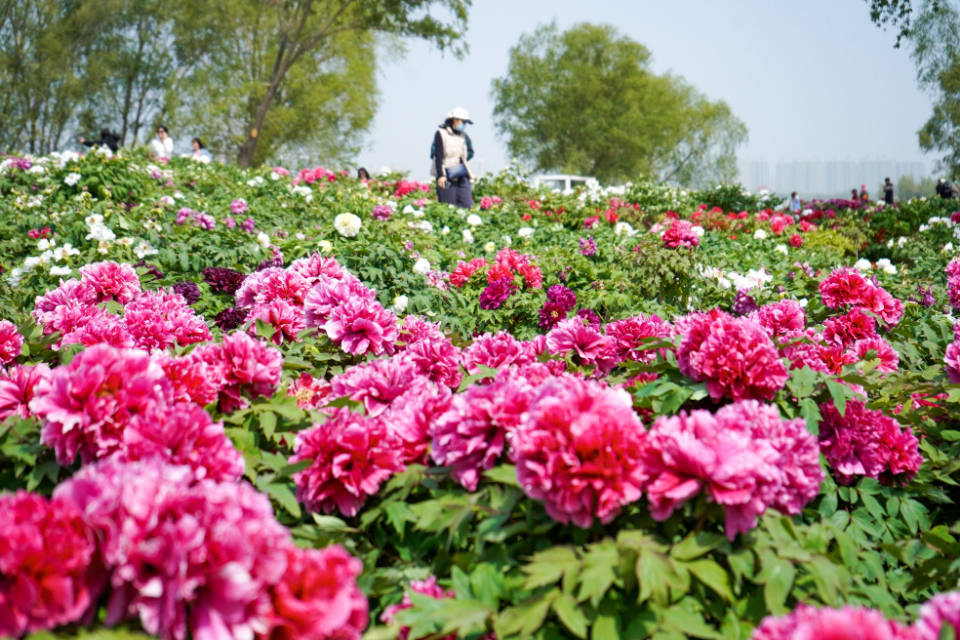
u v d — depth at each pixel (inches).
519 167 722.2
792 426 95.9
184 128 1758.1
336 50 1818.4
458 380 135.0
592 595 76.5
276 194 595.8
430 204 561.9
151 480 66.4
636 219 665.6
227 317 198.1
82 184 445.1
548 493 81.4
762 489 82.0
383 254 306.5
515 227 538.9
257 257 319.9
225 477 87.9
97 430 86.7
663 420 85.4
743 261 454.3
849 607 64.6
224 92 1707.7
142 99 1841.8
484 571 84.0
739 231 606.5
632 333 158.6
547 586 81.4
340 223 323.9
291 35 1723.7
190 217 366.9
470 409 93.9
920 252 585.6
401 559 98.0
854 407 117.0
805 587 87.7
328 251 302.8
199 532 64.1
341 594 67.6
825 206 973.2
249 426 111.0
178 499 66.2
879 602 91.9
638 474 81.4
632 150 2522.1
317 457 97.0
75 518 65.6
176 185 539.2
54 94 1766.7
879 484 117.0
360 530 97.4
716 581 77.7
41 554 62.9
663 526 84.7
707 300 317.4
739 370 105.2
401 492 97.3
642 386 116.5
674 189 882.8
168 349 141.7
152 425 85.4
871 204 1029.8
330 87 1814.7
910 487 119.3
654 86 2586.1
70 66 1759.4
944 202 815.7
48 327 158.1
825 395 118.2
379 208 454.0
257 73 1797.5
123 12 1764.3
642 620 77.4
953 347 138.3
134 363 91.6
